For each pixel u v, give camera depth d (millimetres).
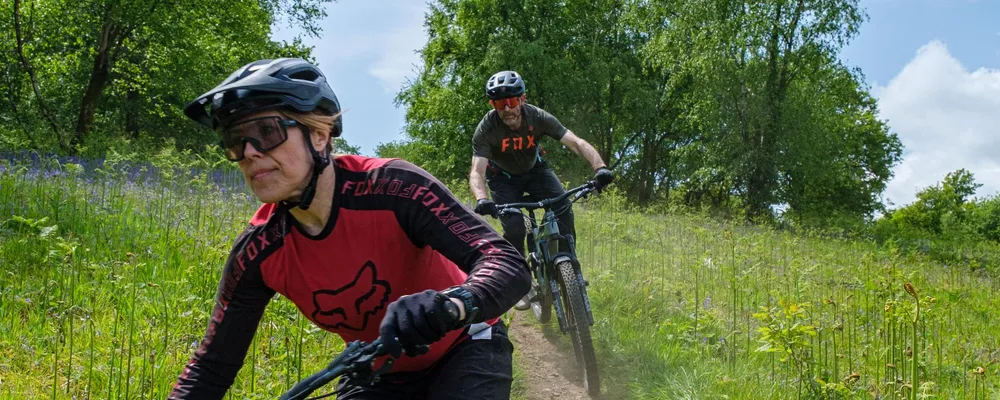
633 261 8664
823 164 29078
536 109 5359
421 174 2012
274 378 4043
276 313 4836
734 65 27531
